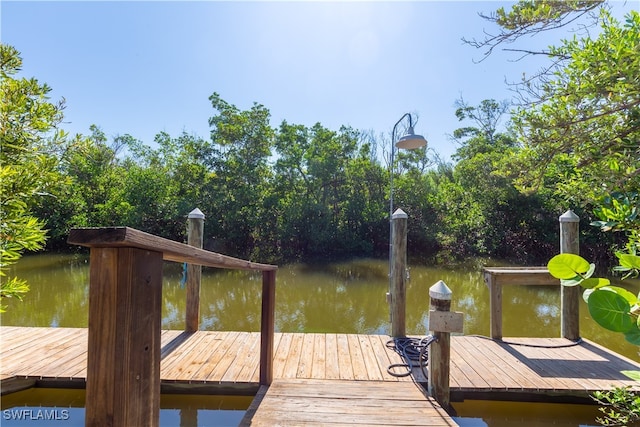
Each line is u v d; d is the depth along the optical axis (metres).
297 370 2.77
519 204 10.66
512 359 3.03
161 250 0.71
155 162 14.20
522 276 3.60
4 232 1.60
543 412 2.51
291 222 11.99
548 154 1.90
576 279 1.00
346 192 12.60
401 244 3.55
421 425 1.96
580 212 8.88
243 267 1.79
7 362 2.79
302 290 7.57
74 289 6.93
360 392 2.39
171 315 5.68
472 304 6.53
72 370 2.65
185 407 2.59
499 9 1.94
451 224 12.16
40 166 1.83
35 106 1.83
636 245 1.47
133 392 0.59
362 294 7.21
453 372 2.75
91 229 0.56
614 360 3.01
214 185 11.97
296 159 12.23
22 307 5.71
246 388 2.55
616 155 1.61
